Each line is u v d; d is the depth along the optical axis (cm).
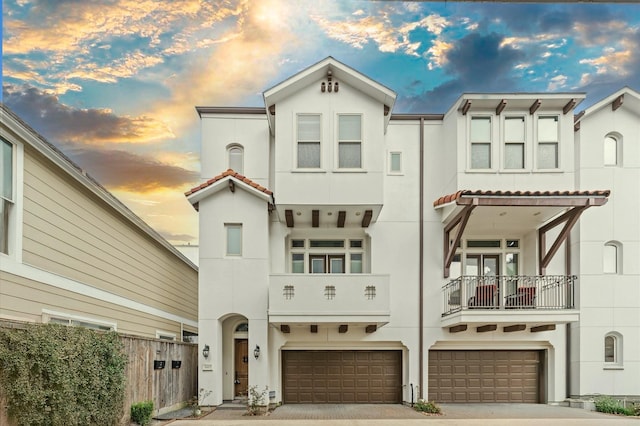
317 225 1403
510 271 1461
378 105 1312
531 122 1342
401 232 1401
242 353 1380
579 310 1255
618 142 1402
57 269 943
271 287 1231
